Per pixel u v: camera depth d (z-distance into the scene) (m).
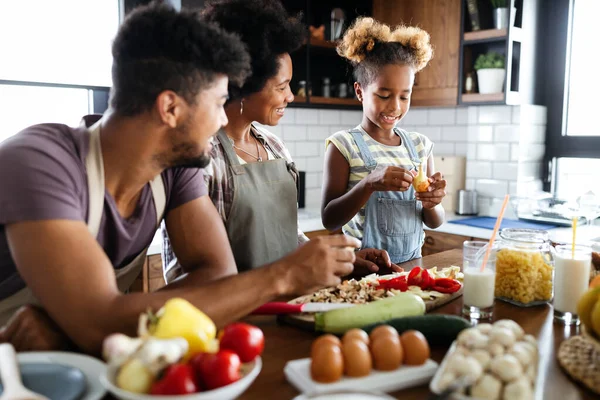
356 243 1.03
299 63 3.11
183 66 0.92
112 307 0.85
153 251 2.25
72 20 2.31
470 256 1.13
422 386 0.81
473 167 3.14
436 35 3.01
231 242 1.53
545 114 3.10
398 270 1.49
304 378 0.79
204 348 0.75
